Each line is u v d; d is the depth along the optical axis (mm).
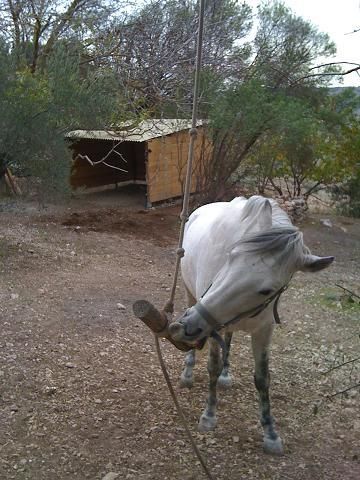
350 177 14383
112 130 12594
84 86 10156
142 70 14242
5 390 4539
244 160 13539
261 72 14445
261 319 3521
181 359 5434
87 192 15664
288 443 4105
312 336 6281
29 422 4125
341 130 14367
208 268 3590
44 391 4559
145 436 4062
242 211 3414
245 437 4137
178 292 7551
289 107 12289
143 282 7863
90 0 13930
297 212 13156
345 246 11445
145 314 3244
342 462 3896
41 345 5398
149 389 4793
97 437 4004
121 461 3746
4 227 10164
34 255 8469
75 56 11891
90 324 6062
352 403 4746
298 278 8664
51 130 8875
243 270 3000
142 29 14398
